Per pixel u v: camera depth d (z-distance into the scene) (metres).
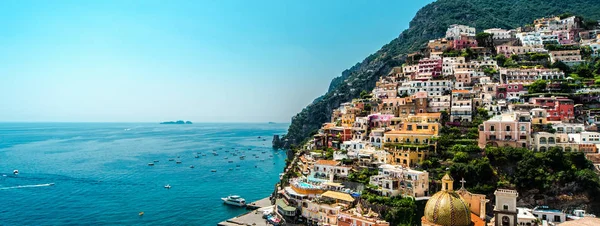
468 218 79.00
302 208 131.62
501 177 125.62
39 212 167.38
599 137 134.12
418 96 195.50
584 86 177.12
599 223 75.81
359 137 178.75
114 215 163.88
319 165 150.00
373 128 177.50
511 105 167.50
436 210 79.62
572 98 169.75
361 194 126.62
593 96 167.12
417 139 151.62
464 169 125.56
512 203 82.00
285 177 176.25
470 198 97.94
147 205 179.12
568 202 115.75
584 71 199.00
